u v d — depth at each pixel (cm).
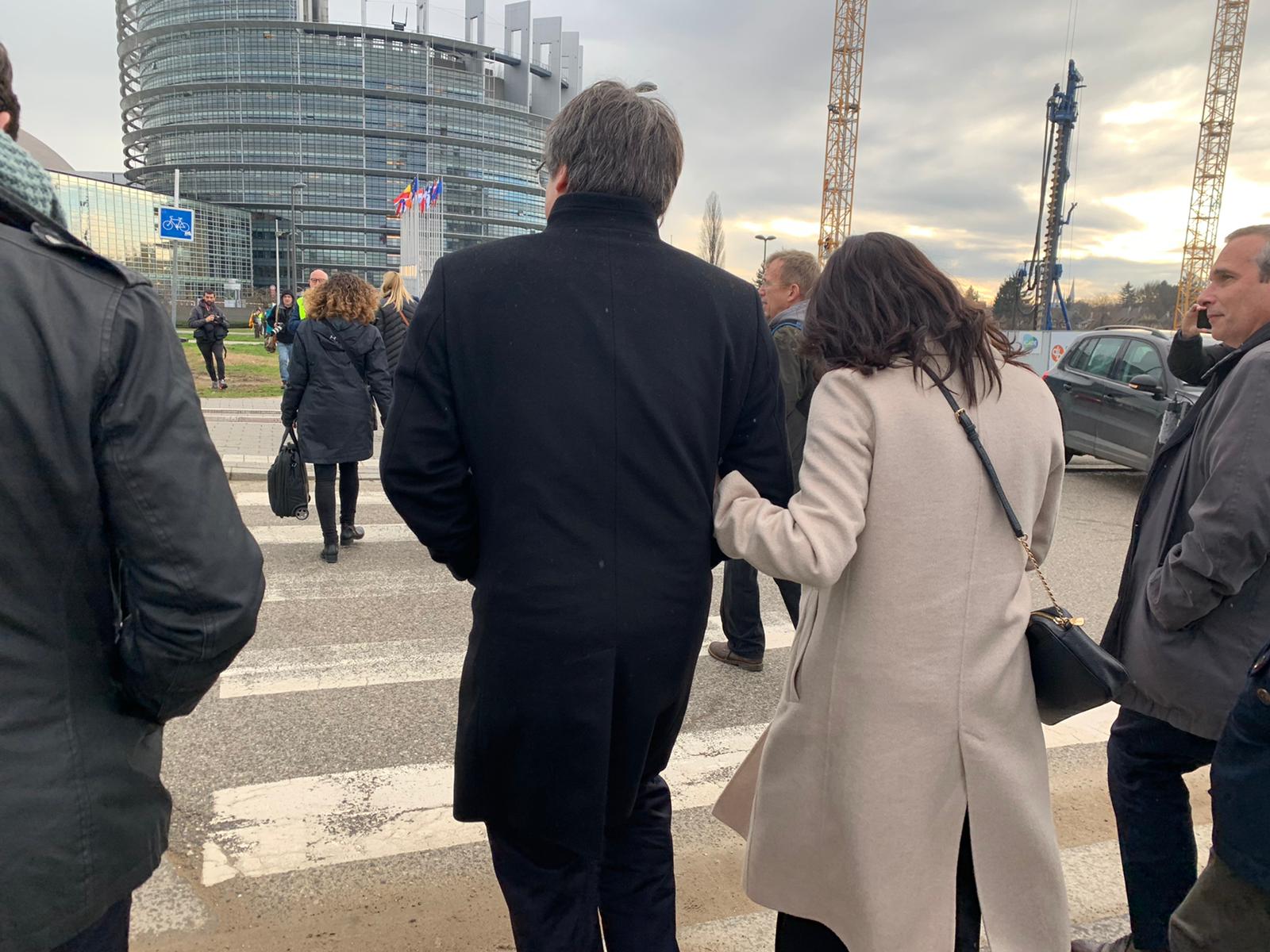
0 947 101
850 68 6000
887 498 155
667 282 160
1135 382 853
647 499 154
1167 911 206
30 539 102
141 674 114
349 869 256
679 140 168
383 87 11769
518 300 152
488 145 12456
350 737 340
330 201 11869
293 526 662
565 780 154
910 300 160
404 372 157
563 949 163
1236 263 207
